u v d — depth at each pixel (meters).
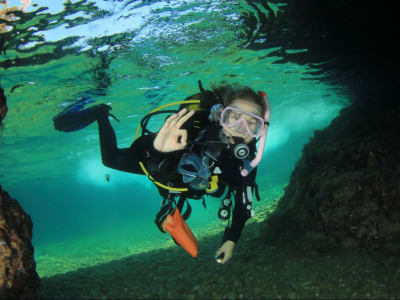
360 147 7.11
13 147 17.30
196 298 4.13
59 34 7.10
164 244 11.28
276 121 28.39
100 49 8.08
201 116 3.26
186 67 10.38
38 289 4.92
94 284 5.15
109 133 4.18
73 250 16.62
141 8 6.89
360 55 10.21
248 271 4.97
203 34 8.30
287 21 7.91
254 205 15.16
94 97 11.40
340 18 7.65
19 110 11.27
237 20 7.86
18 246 4.13
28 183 37.62
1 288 3.78
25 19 6.41
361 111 10.61
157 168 3.25
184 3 6.95
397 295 3.63
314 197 6.52
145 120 3.47
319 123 31.33
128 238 18.42
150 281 5.05
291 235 6.35
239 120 2.93
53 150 20.39
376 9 7.08
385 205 5.58
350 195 5.96
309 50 9.95
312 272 4.68
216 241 8.48
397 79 10.05
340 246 5.55
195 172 3.09
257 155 3.02
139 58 9.01
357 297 3.72
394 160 6.08
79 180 46.91
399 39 8.27
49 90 9.93
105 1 6.47
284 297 3.90
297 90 16.56
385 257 4.82
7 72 8.16
